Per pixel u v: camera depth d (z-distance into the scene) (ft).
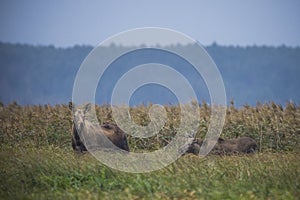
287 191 157.17
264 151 249.75
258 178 170.30
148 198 152.46
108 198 152.25
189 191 155.63
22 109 312.91
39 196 158.71
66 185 169.89
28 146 251.39
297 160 199.82
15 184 170.71
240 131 269.85
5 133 273.75
